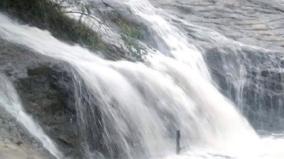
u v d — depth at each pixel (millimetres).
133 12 19391
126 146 12016
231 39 21062
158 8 22281
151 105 13422
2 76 10539
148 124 12961
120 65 13781
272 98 19109
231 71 19062
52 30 13938
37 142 9914
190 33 20297
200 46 19297
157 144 12969
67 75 11141
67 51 13102
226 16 23422
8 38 12102
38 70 10938
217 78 18734
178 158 12812
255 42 21406
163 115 13625
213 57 19031
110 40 15773
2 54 11133
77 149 10719
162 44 18578
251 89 19031
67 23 14453
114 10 18250
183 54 18453
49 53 12211
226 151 14344
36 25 13656
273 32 22734
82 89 11391
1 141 9398
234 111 17250
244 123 17219
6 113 10008
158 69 15555
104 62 13562
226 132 16047
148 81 13797
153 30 18656
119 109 12234
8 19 13234
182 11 22828
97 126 11430
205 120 15359
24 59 11148
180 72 16141
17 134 9766
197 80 16531
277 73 19453
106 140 11547
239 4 24875
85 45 14375
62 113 10789
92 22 16000
